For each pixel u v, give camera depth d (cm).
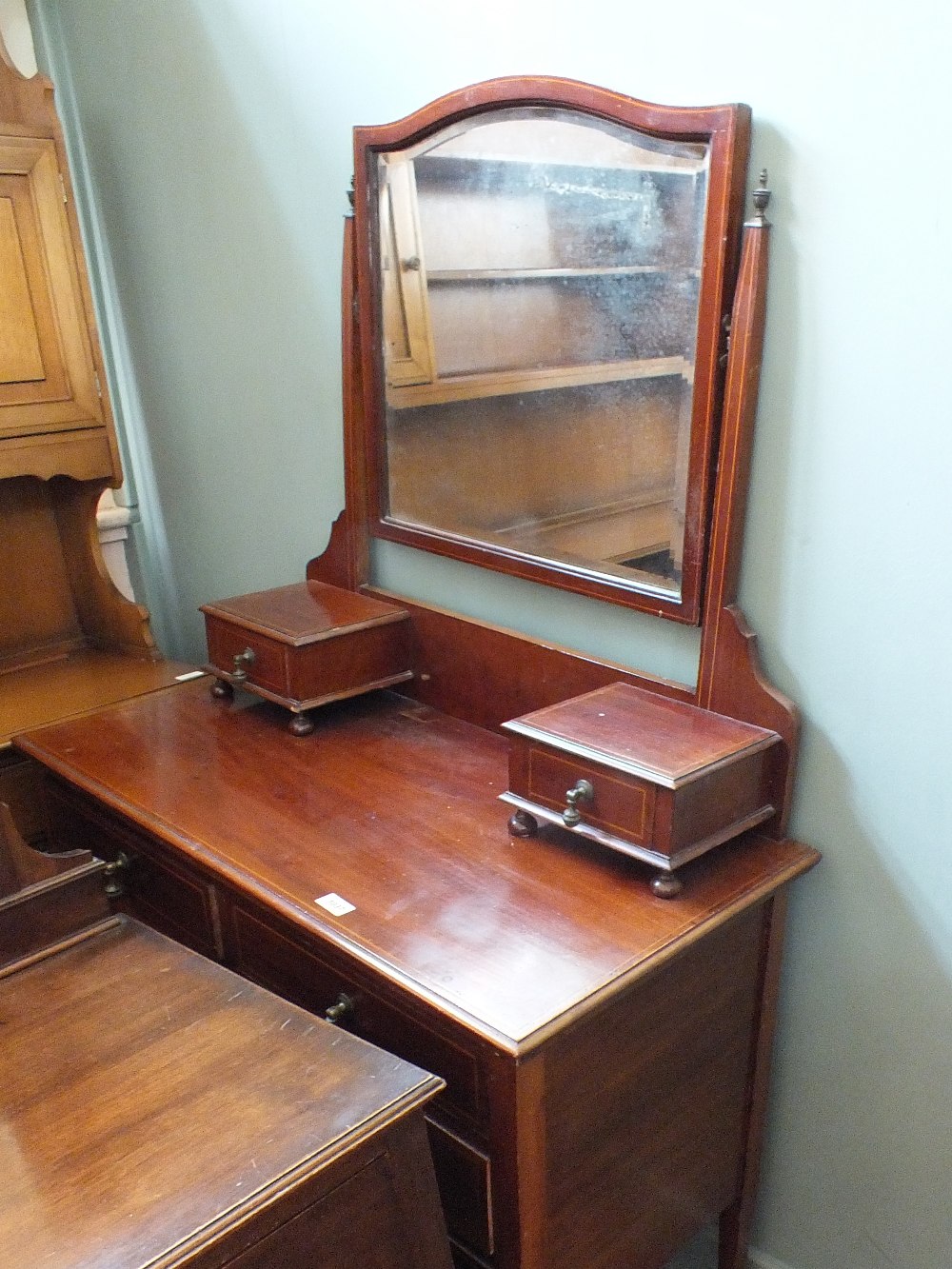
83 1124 93
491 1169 110
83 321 192
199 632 236
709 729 129
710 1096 136
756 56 114
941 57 102
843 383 117
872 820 127
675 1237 139
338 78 161
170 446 224
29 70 211
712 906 118
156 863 149
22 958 114
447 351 154
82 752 161
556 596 153
